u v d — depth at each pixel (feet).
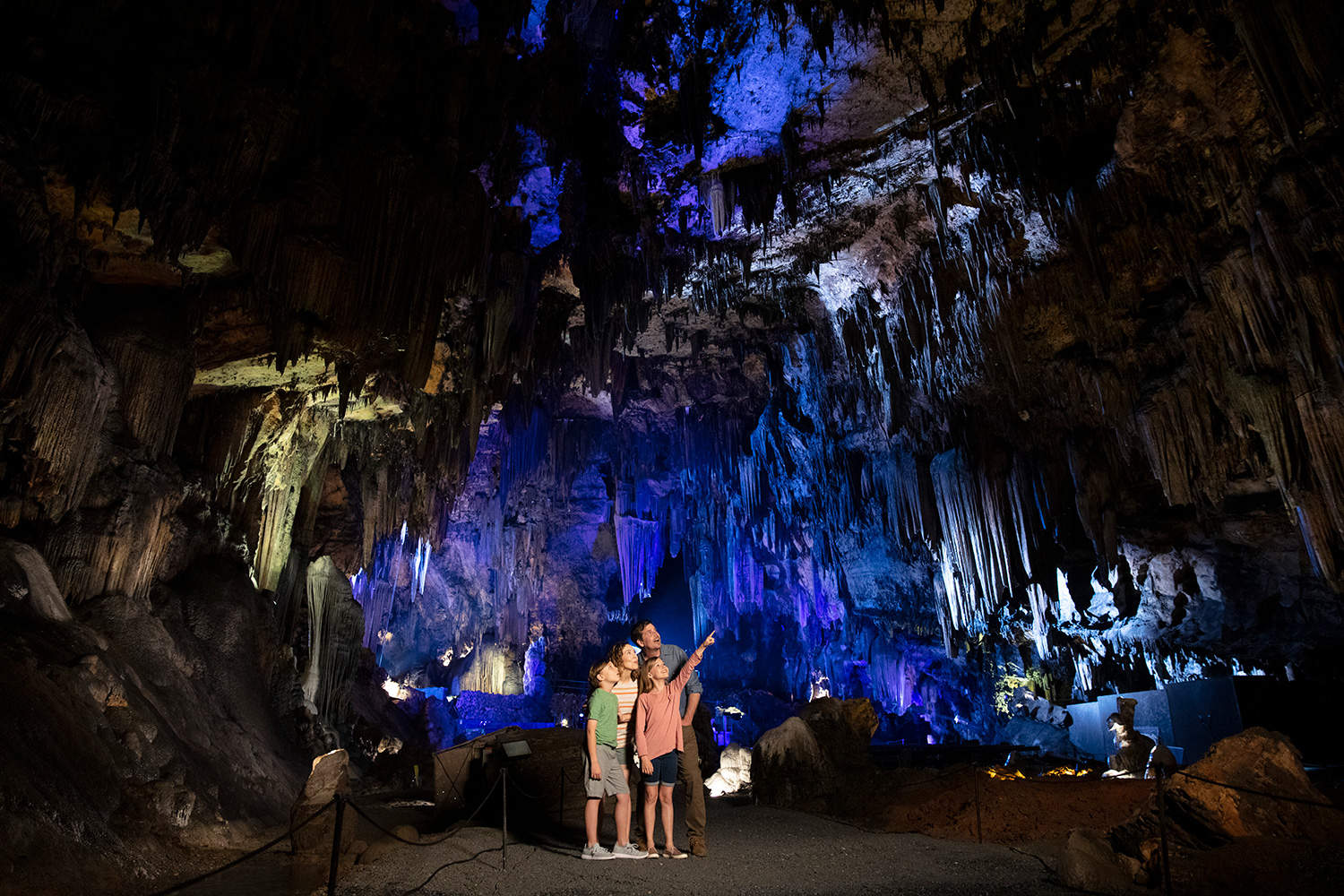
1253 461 45.65
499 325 53.67
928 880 15.83
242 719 34.24
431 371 49.19
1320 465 38.37
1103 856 16.48
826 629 106.63
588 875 15.76
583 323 70.28
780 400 83.87
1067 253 52.95
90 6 29.78
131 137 30.09
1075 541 65.21
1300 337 38.42
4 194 27.32
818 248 60.34
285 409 45.96
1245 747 19.06
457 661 103.40
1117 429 54.85
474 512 96.27
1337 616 52.19
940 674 91.86
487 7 38.73
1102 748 56.80
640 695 18.33
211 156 32.78
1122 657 67.97
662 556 114.32
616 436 99.40
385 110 40.78
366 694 64.44
